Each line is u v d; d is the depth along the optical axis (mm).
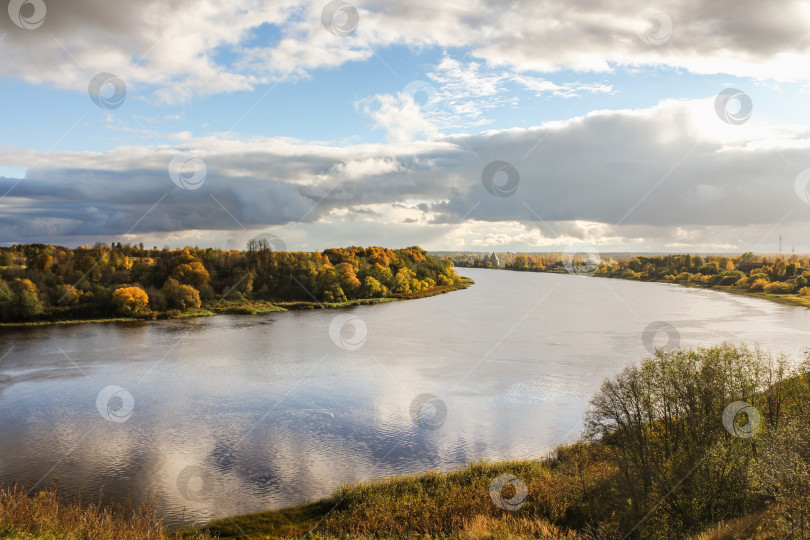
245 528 21109
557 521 21547
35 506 16578
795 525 15578
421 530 20766
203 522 21656
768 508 17703
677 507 20047
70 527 16188
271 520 21812
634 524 20031
